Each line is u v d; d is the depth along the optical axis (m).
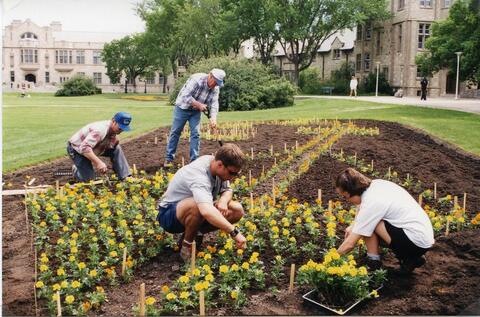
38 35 83.00
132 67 74.06
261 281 4.07
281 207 6.32
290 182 7.55
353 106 23.12
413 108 20.58
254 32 48.56
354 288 3.65
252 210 5.47
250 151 10.02
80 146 6.95
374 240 4.26
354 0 46.22
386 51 50.41
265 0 46.16
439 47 34.53
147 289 4.11
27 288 4.07
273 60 71.94
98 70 85.44
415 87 46.12
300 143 10.94
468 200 6.76
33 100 38.72
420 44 46.16
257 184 7.46
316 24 48.06
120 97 49.16
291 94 27.69
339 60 60.88
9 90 71.44
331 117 17.17
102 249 4.99
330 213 5.57
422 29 46.03
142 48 69.56
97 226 5.54
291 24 47.47
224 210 4.64
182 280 3.79
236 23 46.88
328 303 3.76
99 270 4.26
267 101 27.05
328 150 9.84
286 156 9.55
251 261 4.11
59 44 83.75
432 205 6.61
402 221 4.12
